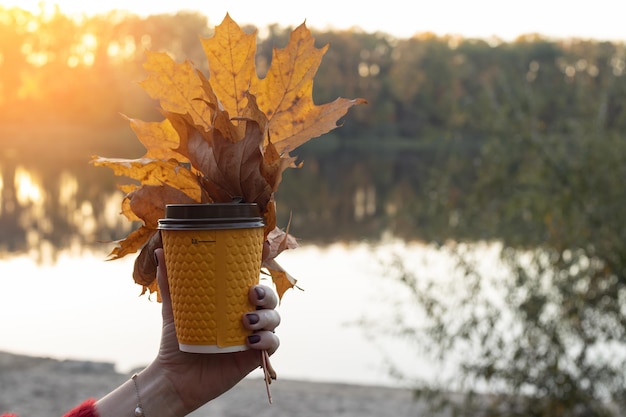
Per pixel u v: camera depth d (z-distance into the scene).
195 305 1.18
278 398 6.38
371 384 6.82
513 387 4.91
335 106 1.27
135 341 8.70
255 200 1.22
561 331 4.81
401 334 5.12
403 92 43.94
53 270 13.17
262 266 1.29
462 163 5.18
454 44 38.84
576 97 5.11
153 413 1.34
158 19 39.12
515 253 4.78
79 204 22.42
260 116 1.19
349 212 21.16
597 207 4.67
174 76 1.29
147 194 1.27
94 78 45.00
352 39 46.03
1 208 21.11
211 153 1.22
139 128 1.30
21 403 6.11
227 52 1.27
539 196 4.68
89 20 43.66
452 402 5.50
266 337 1.21
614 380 4.82
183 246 1.17
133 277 1.37
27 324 9.46
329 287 10.99
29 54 46.22
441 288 4.89
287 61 1.27
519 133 4.93
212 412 5.97
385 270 5.13
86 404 1.36
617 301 4.68
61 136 47.34
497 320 4.77
